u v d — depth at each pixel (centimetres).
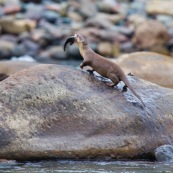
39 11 7388
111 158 2391
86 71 2545
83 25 7125
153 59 3503
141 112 2467
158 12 7625
